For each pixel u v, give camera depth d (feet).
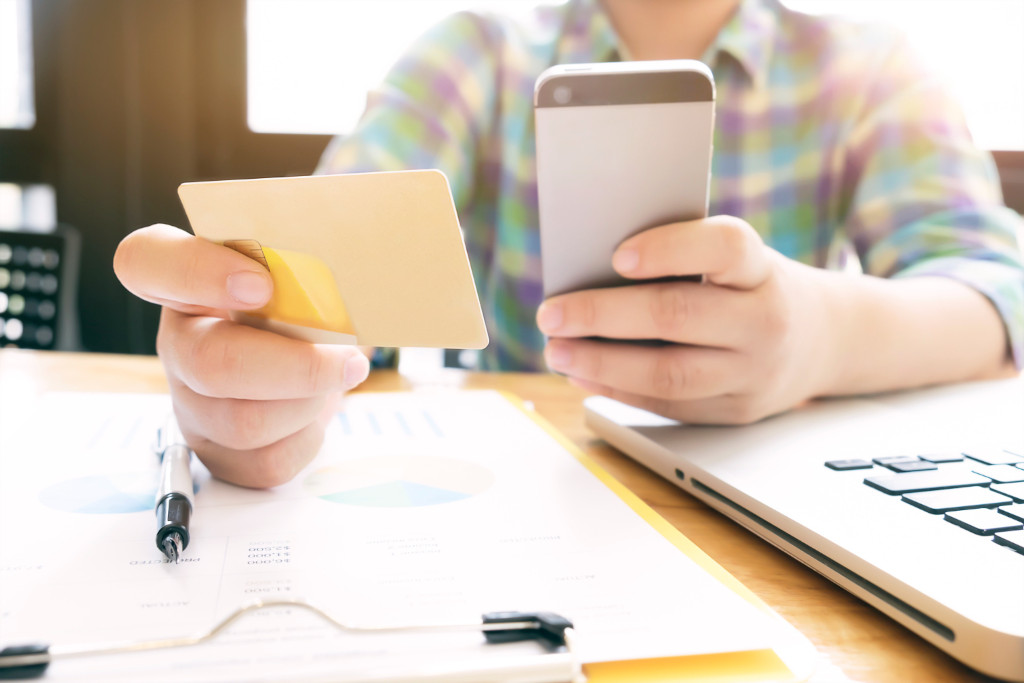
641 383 1.40
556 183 1.27
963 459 1.21
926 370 1.88
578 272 1.38
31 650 0.65
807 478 1.13
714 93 1.17
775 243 3.07
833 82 3.04
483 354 3.24
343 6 5.09
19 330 4.02
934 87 2.93
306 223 0.96
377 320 1.03
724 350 1.38
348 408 1.72
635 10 3.10
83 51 5.41
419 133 2.79
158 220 5.56
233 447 1.12
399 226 0.92
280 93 5.29
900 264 2.55
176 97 5.37
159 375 2.11
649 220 1.31
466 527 1.01
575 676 0.68
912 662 0.77
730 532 1.13
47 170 5.65
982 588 0.77
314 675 0.64
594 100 1.18
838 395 1.76
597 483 1.20
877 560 0.84
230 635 0.72
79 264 5.65
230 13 5.19
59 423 1.51
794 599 0.91
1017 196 4.19
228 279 1.03
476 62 3.08
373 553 0.92
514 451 1.38
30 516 1.02
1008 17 4.08
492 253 3.28
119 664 0.66
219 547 0.93
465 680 0.65
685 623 0.76
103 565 0.87
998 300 2.08
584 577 0.86
